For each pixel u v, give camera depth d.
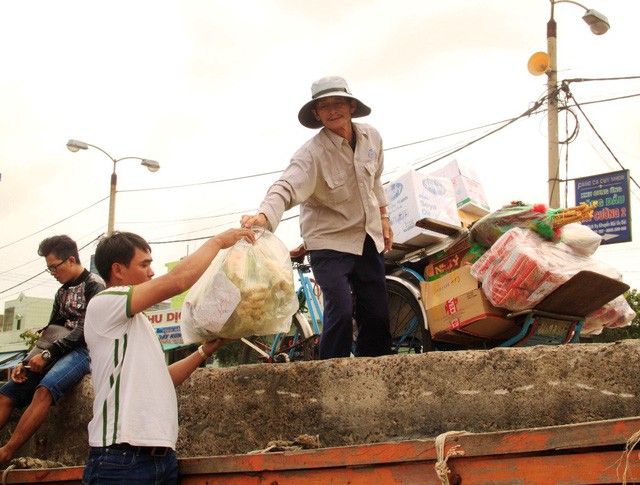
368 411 3.27
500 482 2.09
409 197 4.86
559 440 2.00
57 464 3.62
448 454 2.17
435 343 4.85
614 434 1.92
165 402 2.71
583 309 4.42
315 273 4.13
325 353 4.00
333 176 4.01
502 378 3.01
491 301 4.26
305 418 3.42
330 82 3.97
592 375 2.82
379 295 4.27
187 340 3.21
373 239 4.15
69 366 3.94
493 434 2.11
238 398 3.61
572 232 4.37
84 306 4.05
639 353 2.74
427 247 4.98
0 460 3.70
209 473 2.72
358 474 2.37
